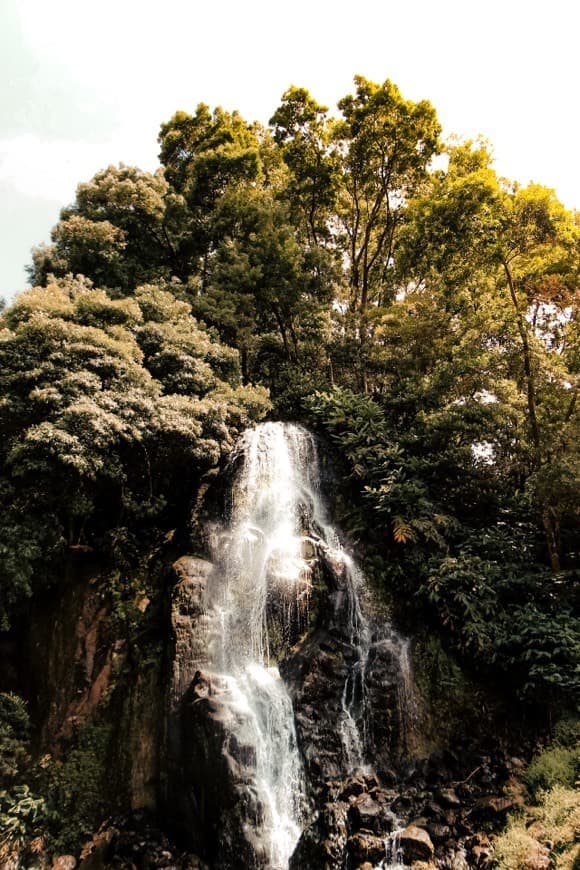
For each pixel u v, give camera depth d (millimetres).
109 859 8641
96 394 11094
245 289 17750
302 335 19734
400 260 17125
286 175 22531
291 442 15180
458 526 12664
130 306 13336
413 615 11555
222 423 13305
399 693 10266
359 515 13453
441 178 18766
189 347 14266
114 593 11859
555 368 13055
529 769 8914
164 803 9062
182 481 14219
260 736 9359
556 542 12234
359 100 18484
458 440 14539
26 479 10453
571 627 10172
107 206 17938
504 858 7484
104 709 10484
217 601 11242
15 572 10070
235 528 12992
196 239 19703
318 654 10500
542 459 12289
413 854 7809
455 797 8648
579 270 12406
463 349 14477
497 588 11273
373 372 18625
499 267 14289
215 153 19484
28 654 11414
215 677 9828
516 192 13109
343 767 9445
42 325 11320
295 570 11969
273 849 8391
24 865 8742
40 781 9781
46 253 16547
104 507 13438
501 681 10430
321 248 19719
